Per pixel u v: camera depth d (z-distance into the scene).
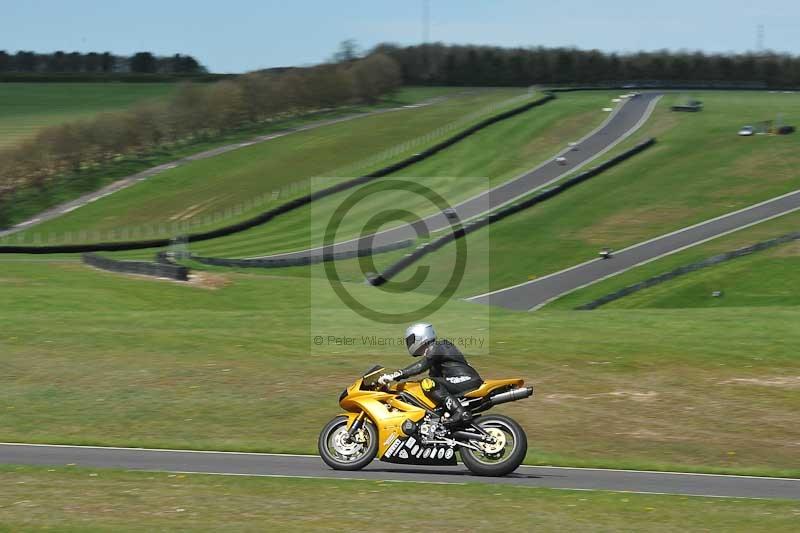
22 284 101.69
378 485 29.06
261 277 109.69
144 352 55.16
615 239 186.00
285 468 33.12
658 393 47.88
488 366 52.75
